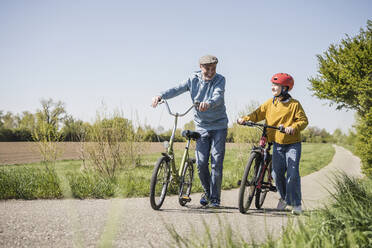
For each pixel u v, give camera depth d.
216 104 4.09
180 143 10.82
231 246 1.90
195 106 4.10
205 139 4.42
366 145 11.35
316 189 6.81
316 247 1.95
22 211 3.27
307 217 2.67
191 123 12.59
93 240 2.37
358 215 2.37
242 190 3.77
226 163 12.08
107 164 6.40
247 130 10.91
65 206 3.64
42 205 3.68
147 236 2.56
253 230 2.77
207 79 4.35
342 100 12.55
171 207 4.08
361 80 11.69
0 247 2.13
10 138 48.00
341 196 3.03
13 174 5.11
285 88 4.22
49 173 4.99
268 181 4.49
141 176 5.99
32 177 5.00
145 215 3.38
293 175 4.02
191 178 4.55
